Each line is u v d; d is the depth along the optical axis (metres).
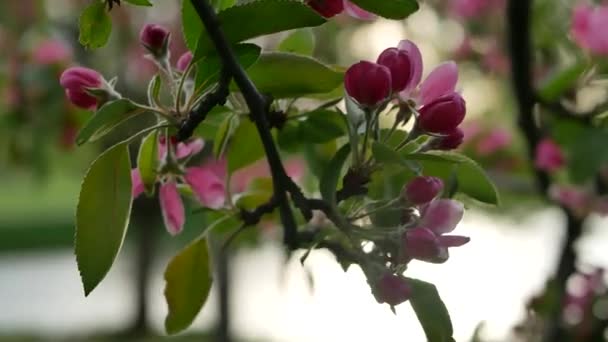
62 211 12.70
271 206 1.32
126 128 2.33
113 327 5.62
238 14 1.24
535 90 1.58
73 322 5.80
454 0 2.40
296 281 4.52
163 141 1.32
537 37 1.75
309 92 1.30
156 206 5.44
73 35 2.94
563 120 1.58
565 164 1.60
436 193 1.26
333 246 1.27
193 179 1.33
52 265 8.77
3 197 13.41
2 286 7.29
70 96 1.29
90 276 1.26
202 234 1.34
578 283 1.80
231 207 1.34
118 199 1.26
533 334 1.81
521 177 2.21
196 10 1.24
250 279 5.93
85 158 2.72
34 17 2.87
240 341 4.39
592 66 1.57
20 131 2.29
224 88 1.25
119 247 1.26
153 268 5.71
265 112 1.26
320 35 2.52
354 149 1.27
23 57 2.26
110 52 3.21
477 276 4.09
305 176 1.68
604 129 1.56
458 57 2.40
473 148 2.20
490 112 2.49
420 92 1.27
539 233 5.21
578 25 1.58
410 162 1.26
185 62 1.30
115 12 3.21
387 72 1.25
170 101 1.32
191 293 1.35
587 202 1.71
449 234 1.26
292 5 1.24
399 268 1.26
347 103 1.27
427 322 1.26
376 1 1.26
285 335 4.42
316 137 1.35
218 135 1.33
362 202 1.29
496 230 5.35
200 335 4.89
